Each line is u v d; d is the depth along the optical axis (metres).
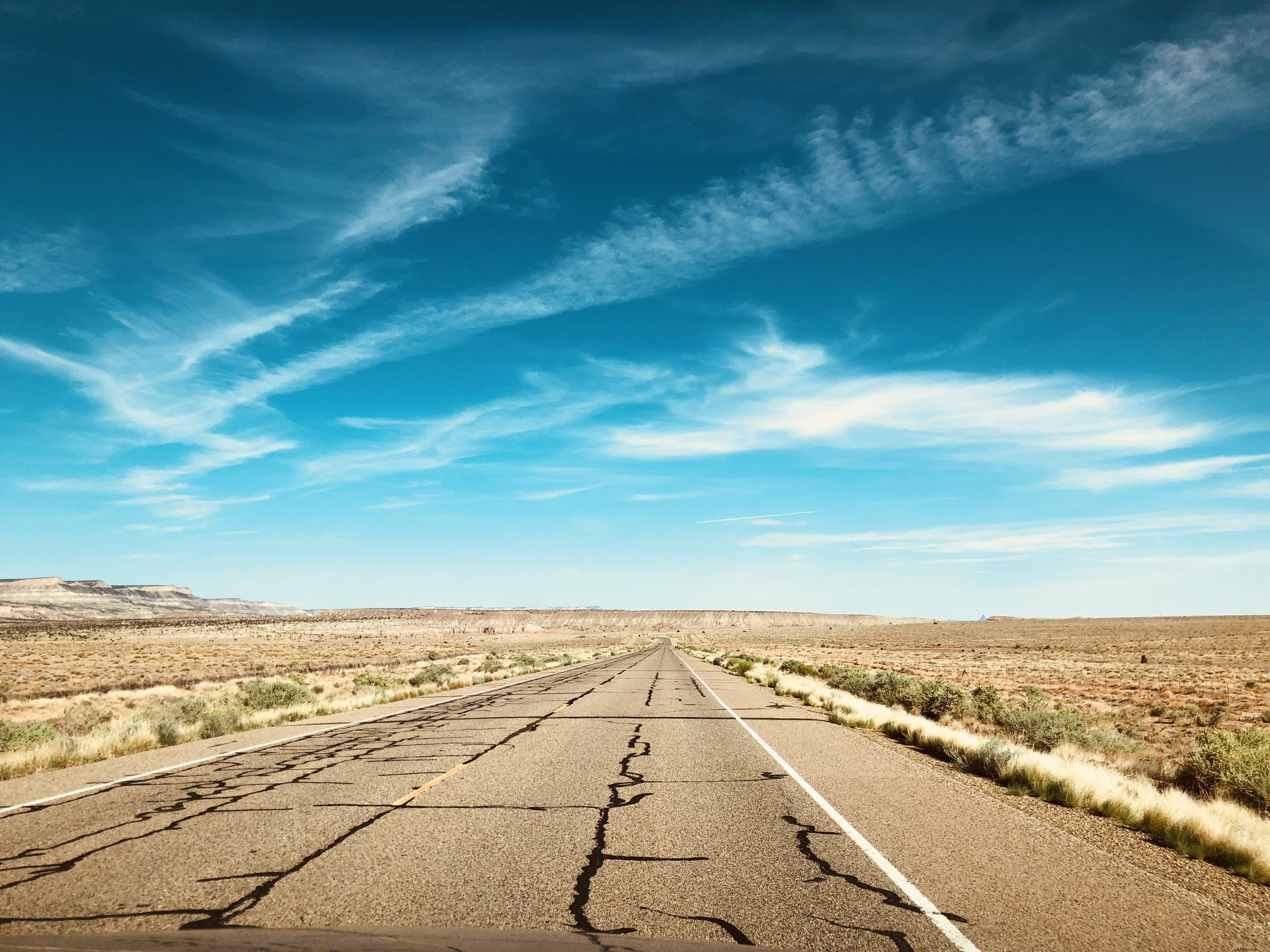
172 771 10.30
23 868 5.76
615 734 14.29
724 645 114.88
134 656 61.03
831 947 4.34
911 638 125.12
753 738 13.85
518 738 13.77
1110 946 4.39
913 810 8.02
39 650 68.88
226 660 59.09
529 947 4.27
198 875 5.59
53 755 11.27
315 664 57.28
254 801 8.26
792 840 6.75
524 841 6.64
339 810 7.82
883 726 16.08
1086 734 14.99
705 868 5.88
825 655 73.19
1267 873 5.80
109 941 4.32
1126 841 6.90
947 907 5.03
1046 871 5.85
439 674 33.31
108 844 6.45
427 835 6.82
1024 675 43.97
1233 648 73.00
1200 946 4.41
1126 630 121.81
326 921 4.66
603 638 164.00
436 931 4.51
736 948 4.30
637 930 4.56
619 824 7.29
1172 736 18.98
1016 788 9.24
